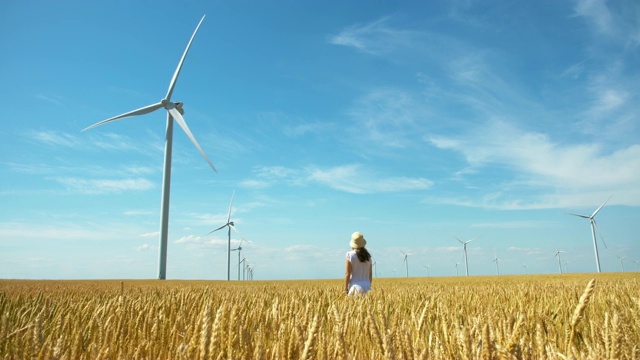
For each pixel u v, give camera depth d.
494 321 2.70
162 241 52.62
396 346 2.34
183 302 4.68
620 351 2.00
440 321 3.90
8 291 11.77
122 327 3.30
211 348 2.19
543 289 10.46
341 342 2.29
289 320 3.15
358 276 9.36
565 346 2.88
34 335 2.36
